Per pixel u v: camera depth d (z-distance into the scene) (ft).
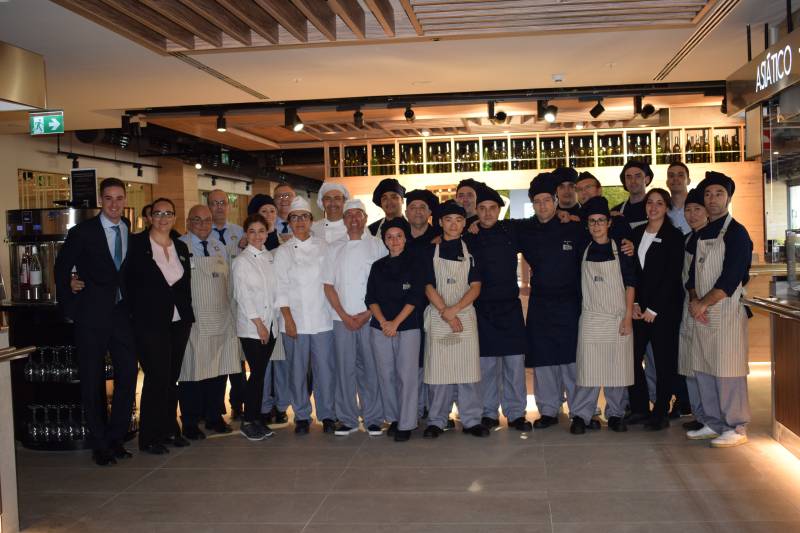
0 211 38.47
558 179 17.06
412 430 17.22
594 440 16.14
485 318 16.93
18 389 17.58
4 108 14.06
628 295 16.26
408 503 12.60
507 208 34.50
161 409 16.17
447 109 32.42
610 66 24.61
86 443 16.90
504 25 18.94
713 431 15.92
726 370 15.15
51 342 17.46
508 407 17.42
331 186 18.30
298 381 17.38
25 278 17.70
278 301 17.03
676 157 34.12
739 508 11.93
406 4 17.07
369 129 36.27
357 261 16.92
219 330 17.53
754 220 33.32
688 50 22.49
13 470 11.91
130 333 16.02
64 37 19.89
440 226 17.99
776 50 17.13
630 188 18.71
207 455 15.96
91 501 13.26
